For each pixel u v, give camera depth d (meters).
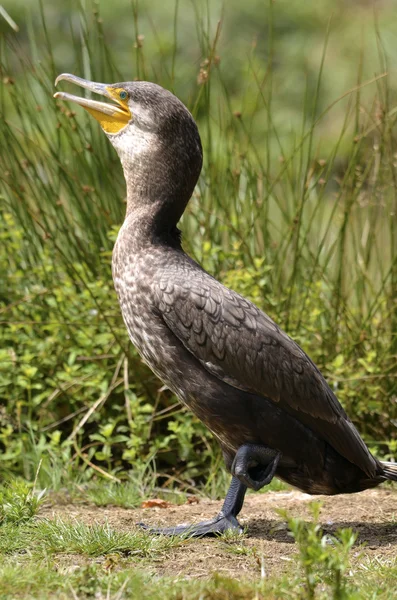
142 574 6.53
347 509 8.71
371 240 11.15
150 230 8.05
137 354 10.58
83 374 10.55
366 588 6.42
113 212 11.23
